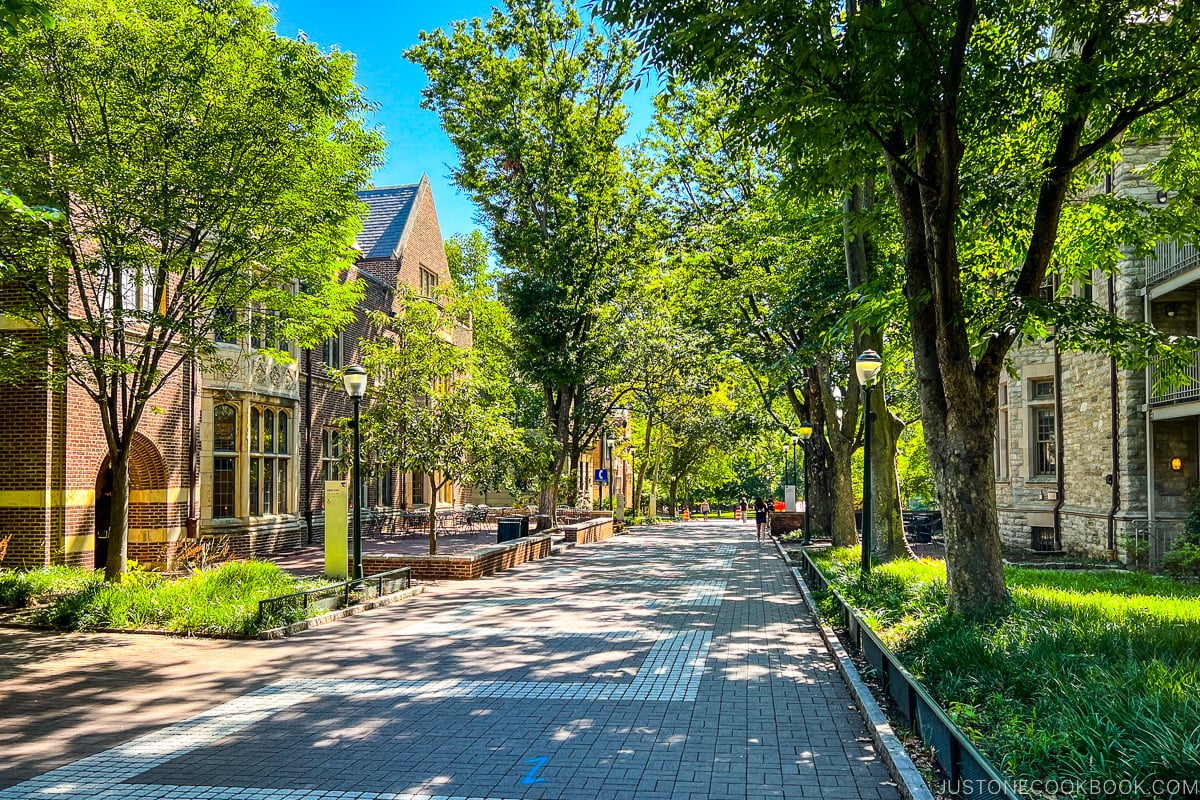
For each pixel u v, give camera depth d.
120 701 7.92
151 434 18.42
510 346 31.97
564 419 30.56
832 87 8.16
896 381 28.16
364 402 29.08
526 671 9.08
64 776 5.86
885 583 12.78
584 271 28.53
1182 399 17.41
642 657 9.80
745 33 7.93
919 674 7.41
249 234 13.21
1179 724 4.86
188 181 11.99
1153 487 18.19
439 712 7.43
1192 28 8.36
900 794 5.35
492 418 19.33
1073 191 11.85
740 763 6.01
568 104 28.11
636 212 28.38
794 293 21.08
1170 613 9.63
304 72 12.61
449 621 12.59
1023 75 9.47
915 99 8.06
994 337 10.02
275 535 23.03
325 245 14.23
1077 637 7.48
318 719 7.24
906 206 10.34
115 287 12.77
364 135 14.11
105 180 11.53
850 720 7.11
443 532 32.28
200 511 20.41
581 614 13.25
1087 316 9.77
